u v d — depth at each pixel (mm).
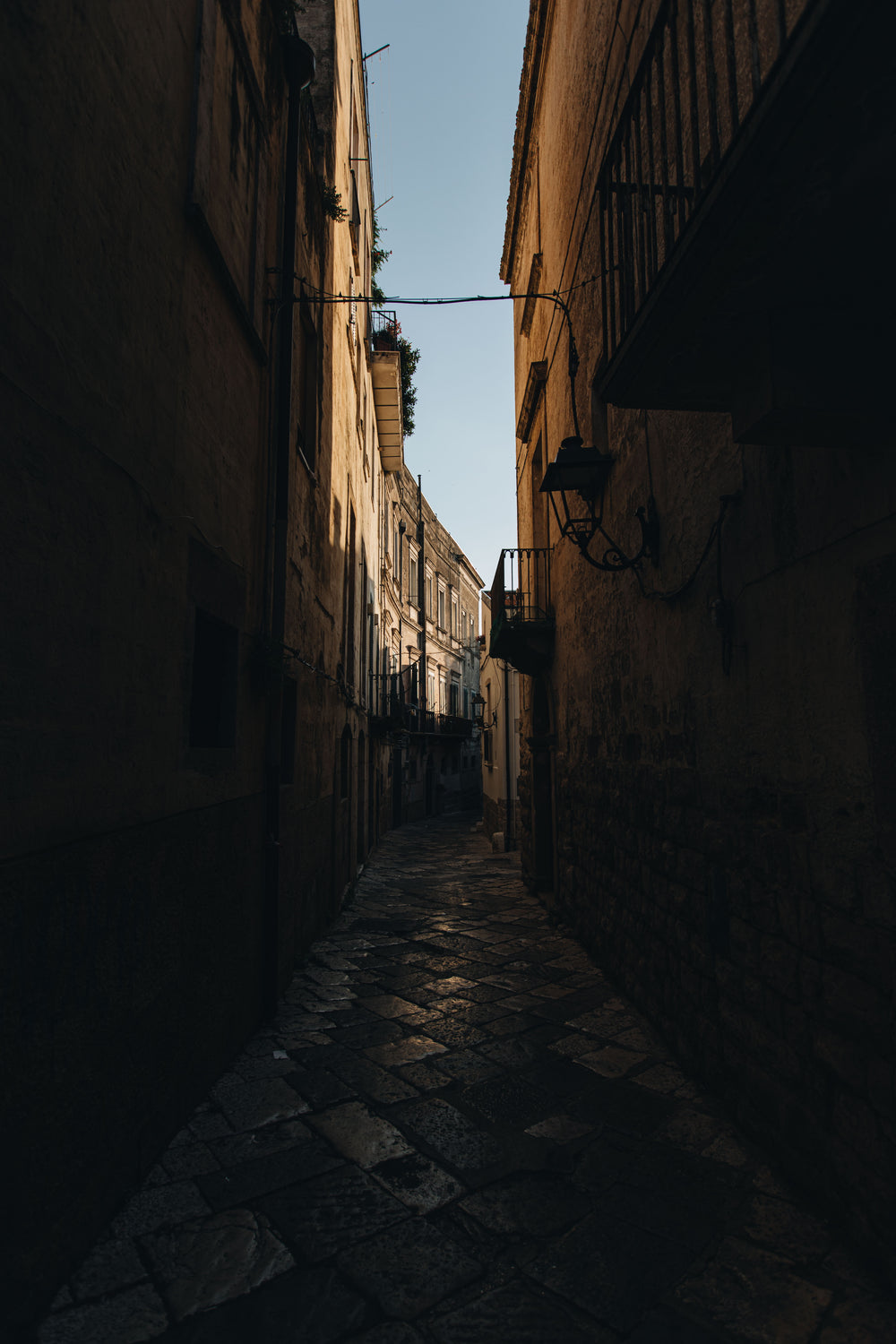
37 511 1987
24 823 1926
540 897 8906
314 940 6664
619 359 2621
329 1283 2195
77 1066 2227
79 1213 2246
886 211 1854
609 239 3289
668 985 4176
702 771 3711
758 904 3072
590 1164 2908
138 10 2695
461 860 13570
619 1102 3461
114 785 2494
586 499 6234
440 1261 2301
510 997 5070
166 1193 2658
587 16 5797
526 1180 2787
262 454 4695
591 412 5961
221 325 3791
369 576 13914
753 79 1838
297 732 5621
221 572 3771
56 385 2094
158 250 2912
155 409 2887
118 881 2521
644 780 4719
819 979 2605
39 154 1998
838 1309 2104
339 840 8336
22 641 1916
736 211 1863
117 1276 2203
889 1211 2186
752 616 3148
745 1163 2920
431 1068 3852
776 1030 2906
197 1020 3400
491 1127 3207
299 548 5750
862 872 2361
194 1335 1978
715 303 2193
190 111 3301
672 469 4148
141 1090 2738
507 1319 2055
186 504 3264
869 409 2168
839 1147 2463
